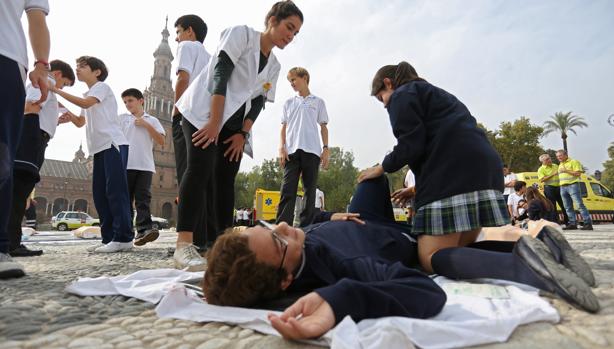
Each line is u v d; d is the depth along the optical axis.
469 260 1.91
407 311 1.35
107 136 4.90
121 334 1.38
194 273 2.45
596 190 16.12
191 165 3.12
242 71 3.28
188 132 3.23
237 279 1.58
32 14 2.65
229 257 1.61
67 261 3.86
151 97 68.38
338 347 1.08
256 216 22.62
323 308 1.28
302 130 5.58
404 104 2.36
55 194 68.88
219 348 1.23
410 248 2.23
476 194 2.13
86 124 4.95
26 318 1.57
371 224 2.23
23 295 2.05
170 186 68.50
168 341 1.31
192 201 3.09
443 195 2.18
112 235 5.29
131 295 1.98
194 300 1.74
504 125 39.81
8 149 2.25
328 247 1.85
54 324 1.52
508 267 1.78
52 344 1.28
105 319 1.59
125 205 5.02
